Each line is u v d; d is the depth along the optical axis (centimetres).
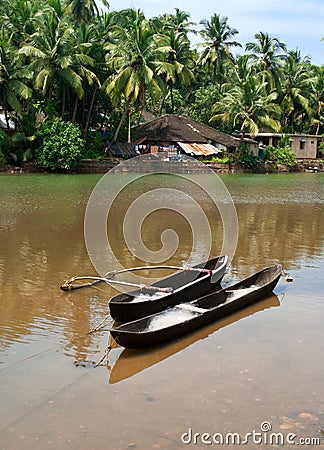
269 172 4797
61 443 491
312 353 691
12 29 3566
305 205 2262
